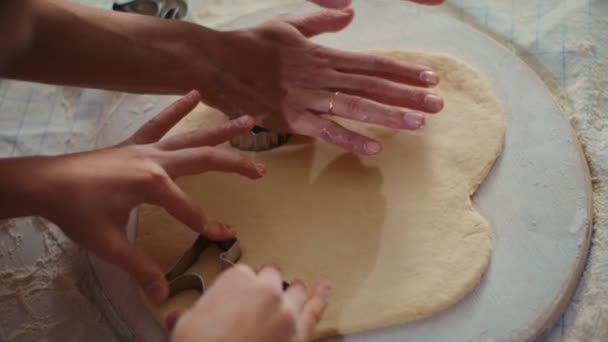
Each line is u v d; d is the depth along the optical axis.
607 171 1.00
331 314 0.84
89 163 0.81
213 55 1.00
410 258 0.88
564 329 0.87
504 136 1.00
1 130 1.20
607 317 0.87
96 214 0.77
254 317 0.64
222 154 0.87
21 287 1.00
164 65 0.97
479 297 0.86
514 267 0.88
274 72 1.01
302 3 1.28
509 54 1.12
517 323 0.83
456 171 0.96
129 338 0.92
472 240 0.89
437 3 1.00
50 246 1.04
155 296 0.78
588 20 1.21
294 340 0.66
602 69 1.14
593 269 0.91
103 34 0.94
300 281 0.78
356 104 0.96
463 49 1.14
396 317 0.83
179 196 0.82
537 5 1.25
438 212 0.92
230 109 1.01
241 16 1.28
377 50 1.12
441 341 0.83
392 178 0.96
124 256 0.78
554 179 0.95
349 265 0.88
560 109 1.03
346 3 0.99
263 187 0.98
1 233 1.06
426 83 0.99
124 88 0.98
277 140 1.03
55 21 0.90
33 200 0.78
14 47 0.81
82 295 0.98
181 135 0.90
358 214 0.93
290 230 0.93
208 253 0.91
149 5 1.27
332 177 0.98
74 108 1.22
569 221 0.91
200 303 0.67
